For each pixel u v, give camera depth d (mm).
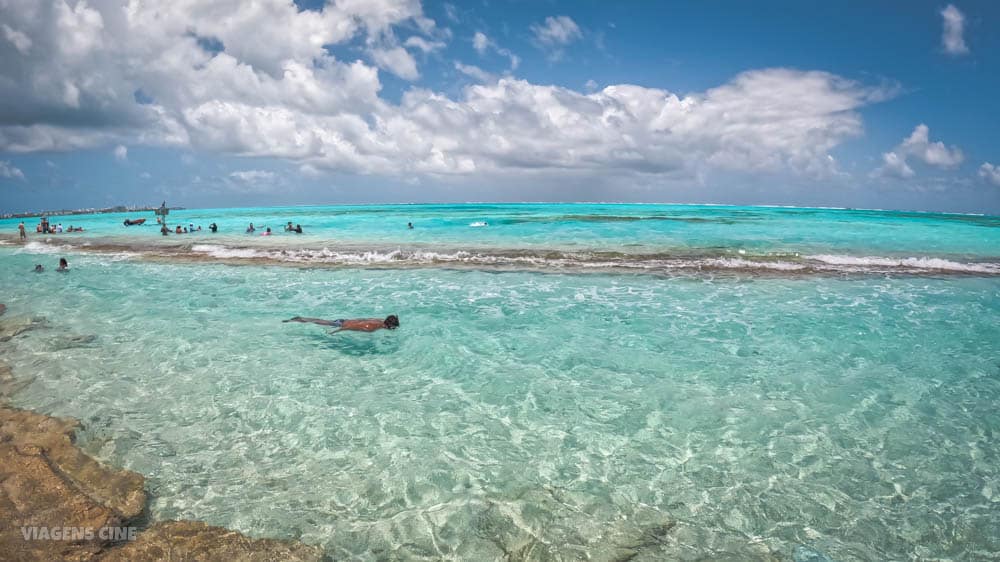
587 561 4898
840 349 10656
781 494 5930
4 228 51438
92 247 28000
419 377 9258
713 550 5062
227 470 6316
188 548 4918
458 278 18312
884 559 4957
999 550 5074
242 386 8805
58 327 12188
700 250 23594
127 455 6574
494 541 5156
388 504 5719
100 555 4734
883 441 7055
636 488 6047
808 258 21406
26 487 5574
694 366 9742
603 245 25719
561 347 10805
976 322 12555
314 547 5047
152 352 10445
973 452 6770
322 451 6781
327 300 15008
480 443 7012
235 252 24078
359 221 47844
